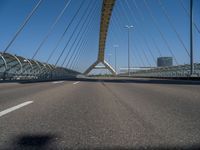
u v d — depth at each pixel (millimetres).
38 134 4453
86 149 3707
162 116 6191
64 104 8211
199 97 10398
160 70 55594
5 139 4129
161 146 3844
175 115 6316
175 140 4145
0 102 8508
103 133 4574
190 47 34188
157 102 8836
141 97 10508
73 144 3924
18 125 5117
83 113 6578
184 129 4871
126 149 3719
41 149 3676
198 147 3797
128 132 4648
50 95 11047
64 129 4836
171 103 8555
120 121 5605
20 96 10484
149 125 5215
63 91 13383
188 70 37969
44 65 44156
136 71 91750
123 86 18547
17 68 32094
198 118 5930
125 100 9453
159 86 18375
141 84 21578
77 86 18234
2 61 27594
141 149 3721
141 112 6773
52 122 5438
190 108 7430
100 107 7645
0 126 5023
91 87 17219
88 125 5195
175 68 45062
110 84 21562
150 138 4262
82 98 10031
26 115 6184
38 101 8875
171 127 5035
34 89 14680
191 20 34125
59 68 59062
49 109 7141
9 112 6566
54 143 3957
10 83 22328
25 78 35219
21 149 3658
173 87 17078
